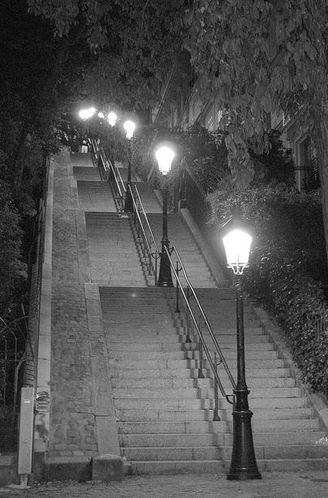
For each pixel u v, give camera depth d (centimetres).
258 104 968
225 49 966
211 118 3366
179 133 2791
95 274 2202
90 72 1861
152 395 1422
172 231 2572
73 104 2352
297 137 2588
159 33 1571
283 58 970
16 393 1290
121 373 1488
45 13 1441
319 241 1947
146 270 2241
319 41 930
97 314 1742
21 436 1064
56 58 2000
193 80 3453
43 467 1091
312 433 1301
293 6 927
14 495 966
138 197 2712
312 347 1457
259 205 2017
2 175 1867
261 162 2488
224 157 2611
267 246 1833
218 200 2272
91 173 3969
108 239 2486
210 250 2345
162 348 1606
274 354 1596
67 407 1314
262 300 1839
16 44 1894
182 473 1174
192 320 1612
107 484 1066
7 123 2022
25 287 2012
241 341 1177
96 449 1184
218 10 977
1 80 1969
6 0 1850
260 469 1191
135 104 1700
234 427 1143
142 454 1217
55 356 1513
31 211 2450
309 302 1505
